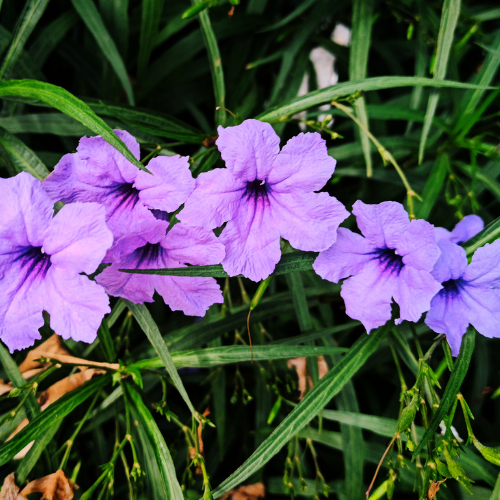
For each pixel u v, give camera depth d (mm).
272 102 389
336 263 294
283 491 365
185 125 347
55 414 312
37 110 377
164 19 392
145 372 338
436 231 315
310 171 282
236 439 392
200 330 343
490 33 411
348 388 353
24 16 329
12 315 285
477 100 361
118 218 290
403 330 353
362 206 288
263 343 374
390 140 382
